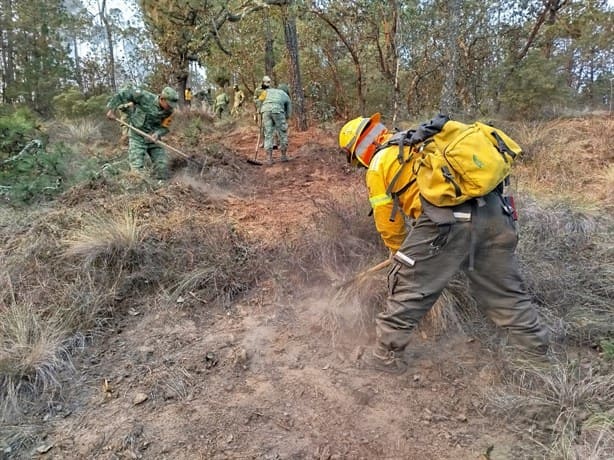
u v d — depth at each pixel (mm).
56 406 2617
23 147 6184
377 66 10984
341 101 12016
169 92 5945
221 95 14570
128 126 5926
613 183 5199
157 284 3664
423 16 8914
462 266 2576
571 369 2637
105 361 2961
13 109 9656
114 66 19156
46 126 9680
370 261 3617
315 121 12016
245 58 13016
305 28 10773
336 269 3617
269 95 7648
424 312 2607
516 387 2561
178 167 6801
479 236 2402
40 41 14836
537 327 2631
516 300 2598
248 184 6500
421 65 9547
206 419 2473
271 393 2637
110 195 4918
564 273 3488
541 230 4035
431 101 9961
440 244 2402
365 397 2578
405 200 2561
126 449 2316
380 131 2756
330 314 3195
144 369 2861
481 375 2678
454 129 2377
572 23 9703
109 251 3775
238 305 3467
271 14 10422
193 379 2764
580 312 3139
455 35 7543
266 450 2271
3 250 3879
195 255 3900
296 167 7355
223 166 6969
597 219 4359
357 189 5039
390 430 2363
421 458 2195
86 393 2703
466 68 9391
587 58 13750
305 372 2791
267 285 3648
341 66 11945
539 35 9703
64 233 4027
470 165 2258
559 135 6953
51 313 3270
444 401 2533
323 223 3975
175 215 4535
